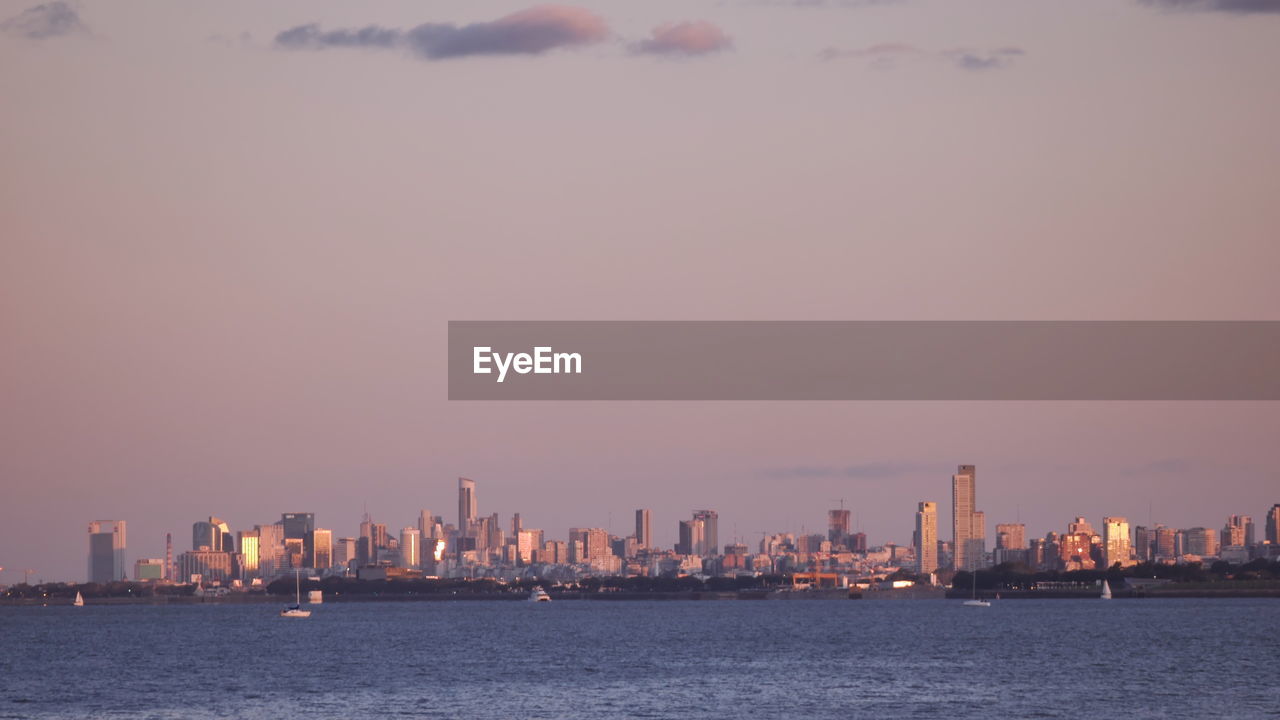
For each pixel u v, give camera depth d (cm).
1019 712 17475
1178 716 16925
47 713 18612
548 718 17225
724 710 17912
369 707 18725
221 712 18438
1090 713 17325
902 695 19512
